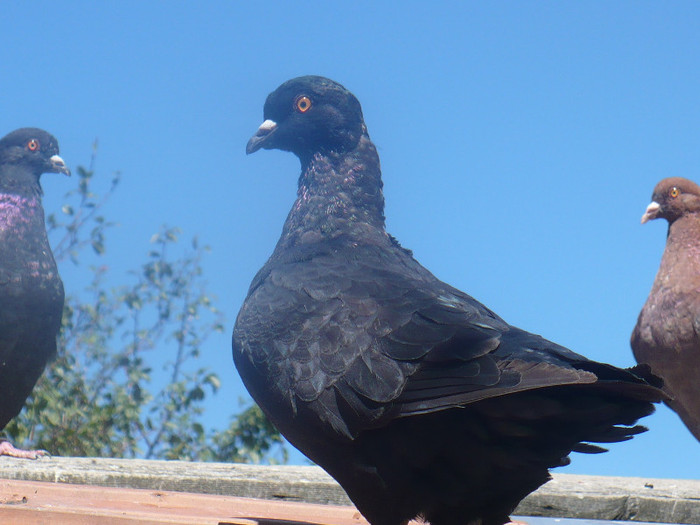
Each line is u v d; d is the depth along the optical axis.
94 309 13.36
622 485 7.06
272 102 5.45
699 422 9.70
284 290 4.52
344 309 4.27
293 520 5.21
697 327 9.31
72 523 4.41
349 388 4.10
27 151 9.75
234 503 5.34
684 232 10.02
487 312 4.53
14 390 9.09
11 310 8.95
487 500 4.30
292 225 5.18
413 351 4.01
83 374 12.89
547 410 3.84
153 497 5.24
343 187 5.18
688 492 6.77
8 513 4.43
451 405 3.83
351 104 5.30
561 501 6.31
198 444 12.41
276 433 12.05
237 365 4.55
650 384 3.61
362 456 4.16
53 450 11.87
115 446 12.23
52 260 9.36
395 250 4.97
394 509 4.31
